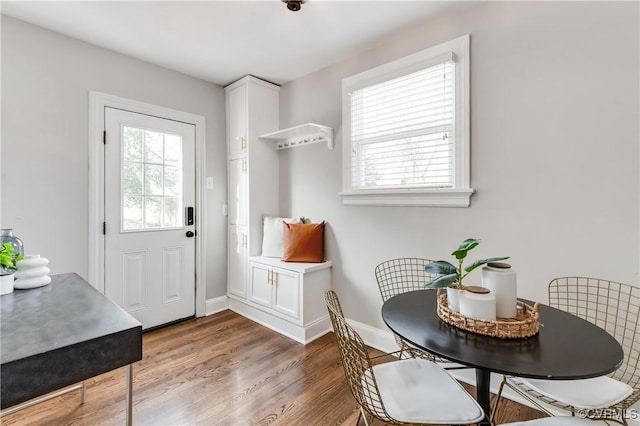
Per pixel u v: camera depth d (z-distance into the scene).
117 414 1.59
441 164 2.04
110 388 1.81
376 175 2.37
